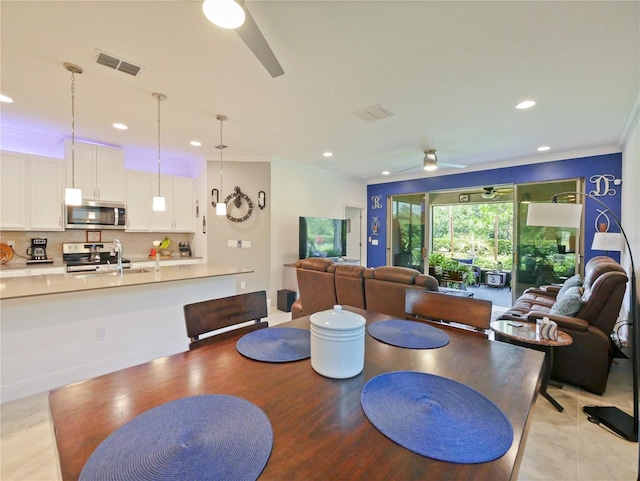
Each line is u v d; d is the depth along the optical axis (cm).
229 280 363
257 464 66
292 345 134
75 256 425
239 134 376
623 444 186
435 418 83
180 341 316
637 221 314
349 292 323
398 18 170
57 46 197
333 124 336
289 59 210
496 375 110
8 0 155
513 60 211
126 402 90
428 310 178
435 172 602
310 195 576
